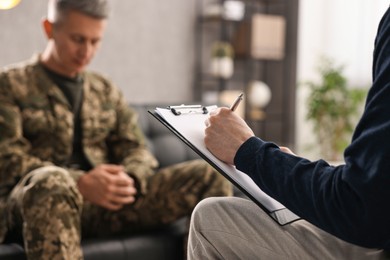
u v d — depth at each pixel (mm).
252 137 1308
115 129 2598
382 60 1137
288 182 1215
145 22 4426
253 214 1393
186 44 4719
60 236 1898
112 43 4254
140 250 2211
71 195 1963
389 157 1068
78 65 2428
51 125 2363
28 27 3814
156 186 2383
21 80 2365
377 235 1139
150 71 4488
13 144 2229
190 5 4730
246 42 5098
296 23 5371
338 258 1339
